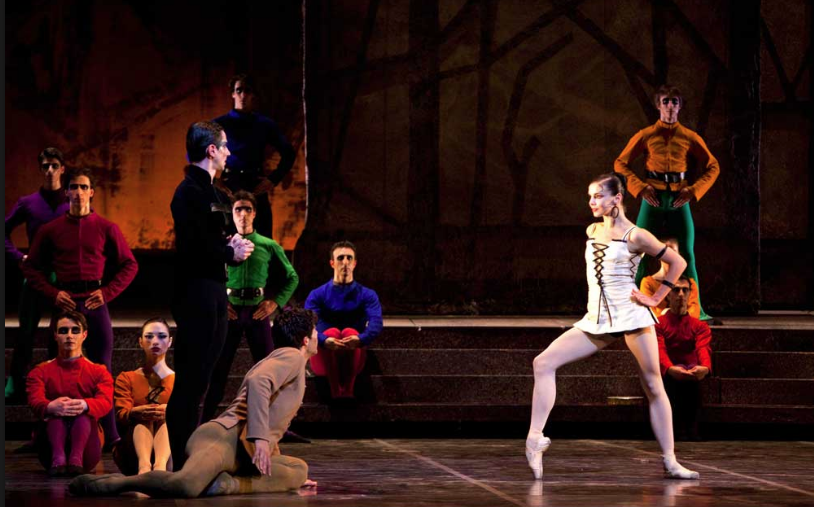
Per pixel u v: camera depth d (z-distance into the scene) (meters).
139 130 27.20
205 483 9.32
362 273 19.36
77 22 27.02
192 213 9.64
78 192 12.77
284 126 27.33
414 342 15.66
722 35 19.39
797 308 22.48
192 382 9.63
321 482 10.38
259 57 27.28
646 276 16.23
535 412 10.82
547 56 19.39
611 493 9.70
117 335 15.45
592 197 11.05
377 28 19.39
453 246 19.38
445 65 19.38
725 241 19.39
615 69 19.41
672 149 16.39
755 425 14.84
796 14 22.55
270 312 13.47
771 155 22.58
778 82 22.59
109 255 13.12
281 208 27.47
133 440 11.03
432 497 9.40
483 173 19.39
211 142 9.81
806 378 15.28
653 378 10.87
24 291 14.08
